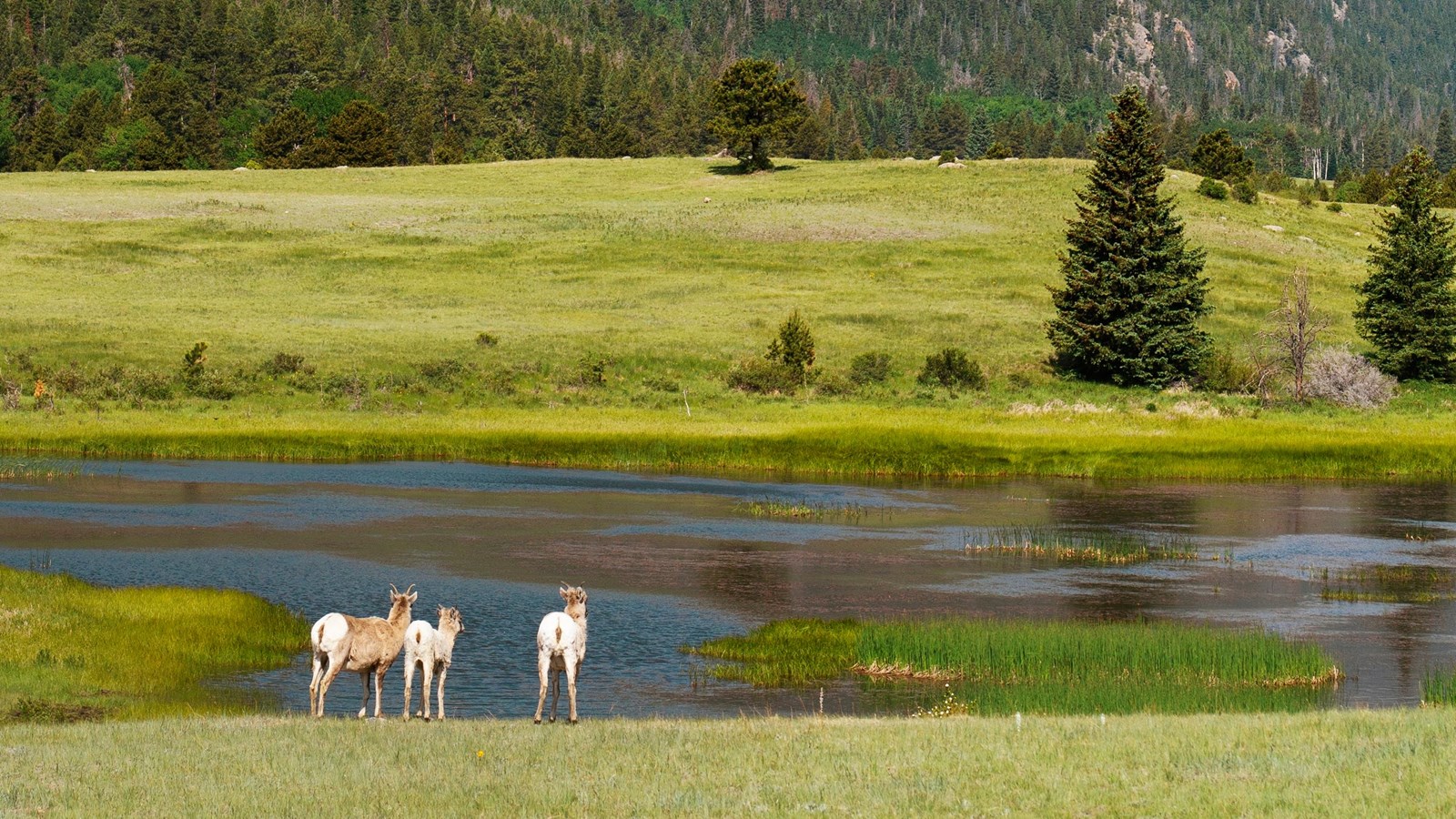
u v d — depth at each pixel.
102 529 40.31
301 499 47.47
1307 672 24.73
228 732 17.39
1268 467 59.41
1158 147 89.88
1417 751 15.72
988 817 13.20
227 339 83.31
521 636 27.66
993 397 80.62
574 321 92.56
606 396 76.00
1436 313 88.00
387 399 73.12
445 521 43.34
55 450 58.78
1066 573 36.06
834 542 40.59
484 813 13.34
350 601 30.94
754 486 53.66
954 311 98.75
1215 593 33.53
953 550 39.62
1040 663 25.19
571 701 18.95
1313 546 40.97
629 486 52.84
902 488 54.03
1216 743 16.42
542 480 54.25
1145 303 85.12
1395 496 53.06
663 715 21.77
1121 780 14.53
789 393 78.88
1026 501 50.41
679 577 34.72
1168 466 59.03
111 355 78.06
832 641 27.23
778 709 22.31
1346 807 13.33
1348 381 82.88
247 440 60.28
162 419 66.00
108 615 27.48
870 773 14.98
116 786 14.14
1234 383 85.19
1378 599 32.97
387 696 23.00
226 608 28.67
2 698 20.94
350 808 13.40
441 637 19.22
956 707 22.03
